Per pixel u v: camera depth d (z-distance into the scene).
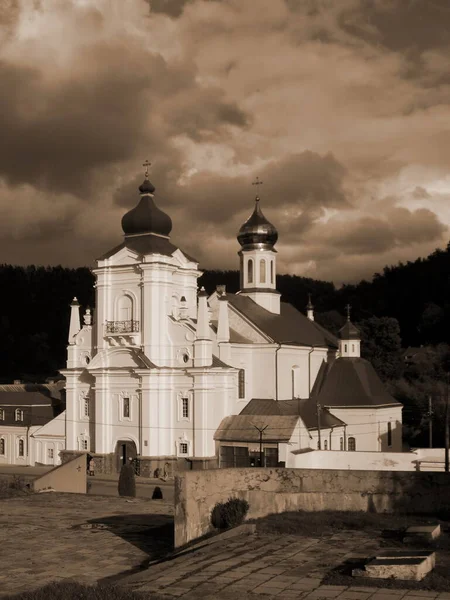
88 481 87.31
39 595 28.42
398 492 42.31
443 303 194.00
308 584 29.52
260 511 41.59
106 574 35.62
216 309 104.00
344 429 103.00
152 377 92.12
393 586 28.59
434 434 117.50
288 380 101.94
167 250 96.44
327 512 42.31
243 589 29.20
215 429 91.81
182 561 33.75
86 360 99.50
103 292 97.00
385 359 154.00
